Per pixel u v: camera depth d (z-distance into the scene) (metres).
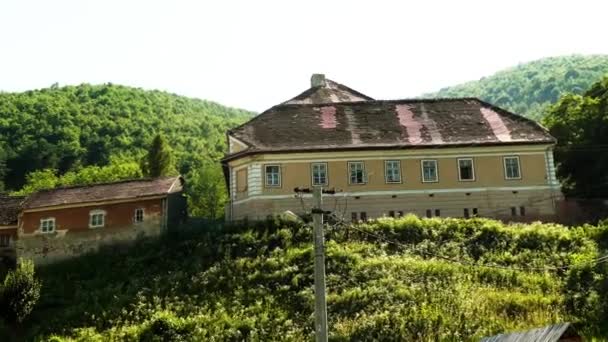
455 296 33.69
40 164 109.31
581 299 32.91
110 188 49.66
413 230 41.94
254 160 47.19
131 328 33.81
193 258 40.62
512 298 33.19
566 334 21.97
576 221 46.72
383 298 34.00
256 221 43.50
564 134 57.50
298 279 36.53
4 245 51.31
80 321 35.94
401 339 30.86
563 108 61.78
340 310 33.56
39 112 121.50
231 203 48.41
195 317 34.19
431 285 35.03
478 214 47.53
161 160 86.50
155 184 49.59
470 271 36.59
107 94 147.50
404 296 34.00
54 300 39.50
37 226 47.66
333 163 47.81
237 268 38.38
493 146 48.47
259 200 46.69
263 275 37.34
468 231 42.03
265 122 50.97
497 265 37.59
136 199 47.62
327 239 41.22
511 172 48.44
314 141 48.38
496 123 51.06
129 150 121.00
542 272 36.59
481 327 30.88
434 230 41.84
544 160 48.66
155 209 47.47
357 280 36.22
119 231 47.22
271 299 35.12
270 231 42.50
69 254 47.00
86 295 39.22
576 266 35.84
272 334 32.25
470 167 48.44
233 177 49.09
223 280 37.44
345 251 39.03
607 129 55.03
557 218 47.16
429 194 47.72
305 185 47.19
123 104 142.12
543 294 34.12
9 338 36.16
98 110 133.50
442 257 37.16
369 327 31.61
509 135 49.34
